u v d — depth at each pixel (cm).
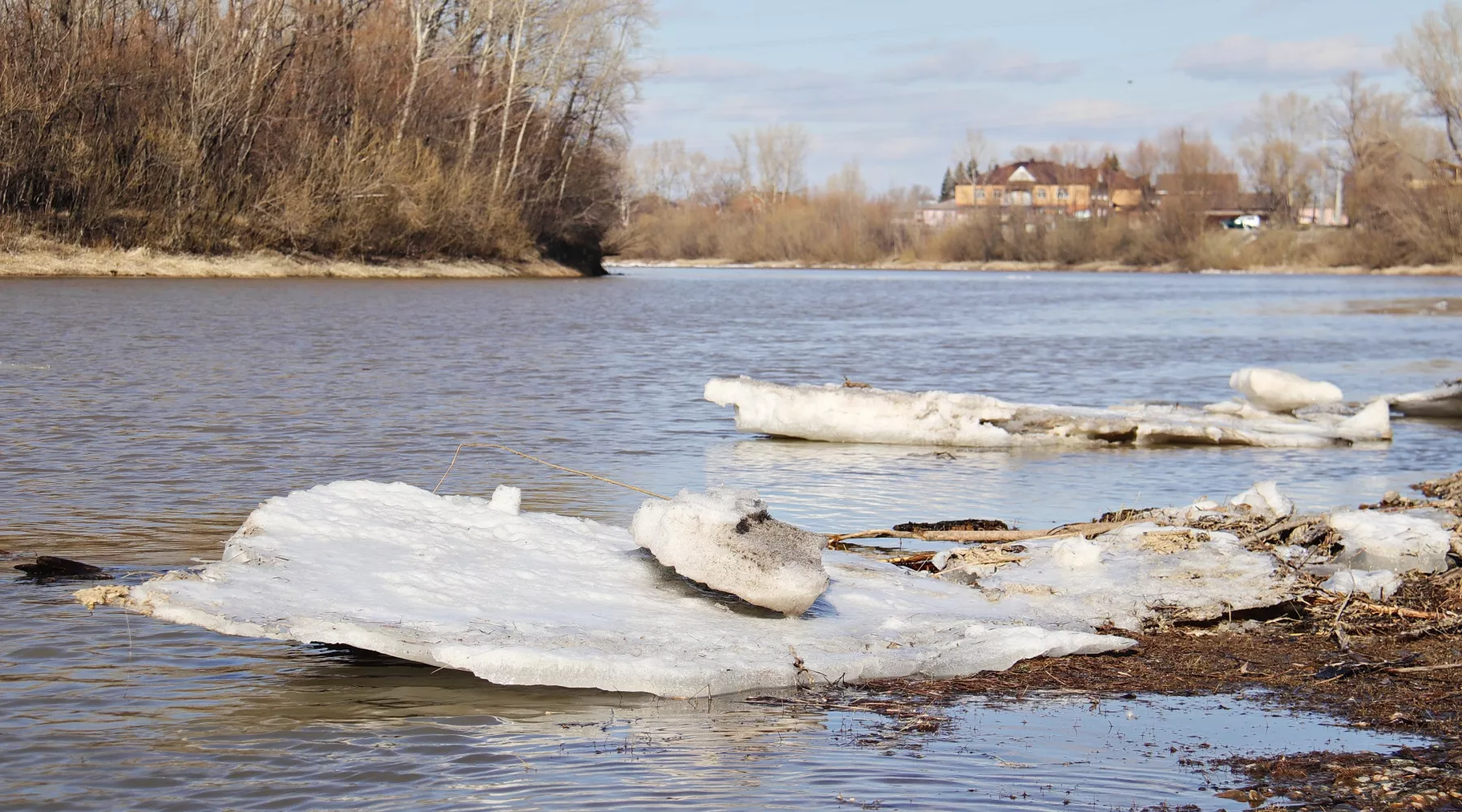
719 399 1825
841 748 659
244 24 5872
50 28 5341
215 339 2889
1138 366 3031
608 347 3192
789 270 14112
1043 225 13950
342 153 6238
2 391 1933
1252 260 12281
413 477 1396
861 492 1427
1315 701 747
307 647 786
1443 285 9069
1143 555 1016
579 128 7975
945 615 889
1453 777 629
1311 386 2234
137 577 931
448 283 6319
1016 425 1825
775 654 782
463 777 609
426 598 816
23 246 5141
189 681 723
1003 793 605
